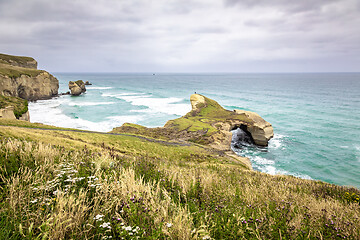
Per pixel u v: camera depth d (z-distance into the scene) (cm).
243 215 380
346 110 10862
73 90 15575
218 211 374
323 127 7788
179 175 584
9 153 476
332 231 359
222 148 5406
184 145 4975
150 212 304
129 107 11044
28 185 319
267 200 526
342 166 4559
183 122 6912
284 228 331
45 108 10225
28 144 580
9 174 386
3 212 251
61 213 249
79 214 256
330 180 4006
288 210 434
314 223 396
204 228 285
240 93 18700
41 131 3750
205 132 5959
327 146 5822
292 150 5622
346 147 5709
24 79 11969
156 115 9400
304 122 8550
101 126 7381
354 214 521
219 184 685
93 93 17388
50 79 14425
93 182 382
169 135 5969
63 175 410
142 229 260
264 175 1652
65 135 3834
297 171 4400
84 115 8956
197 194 472
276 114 10044
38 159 488
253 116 6850
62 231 227
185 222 288
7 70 11256
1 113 5781
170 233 263
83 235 243
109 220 268
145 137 5322
